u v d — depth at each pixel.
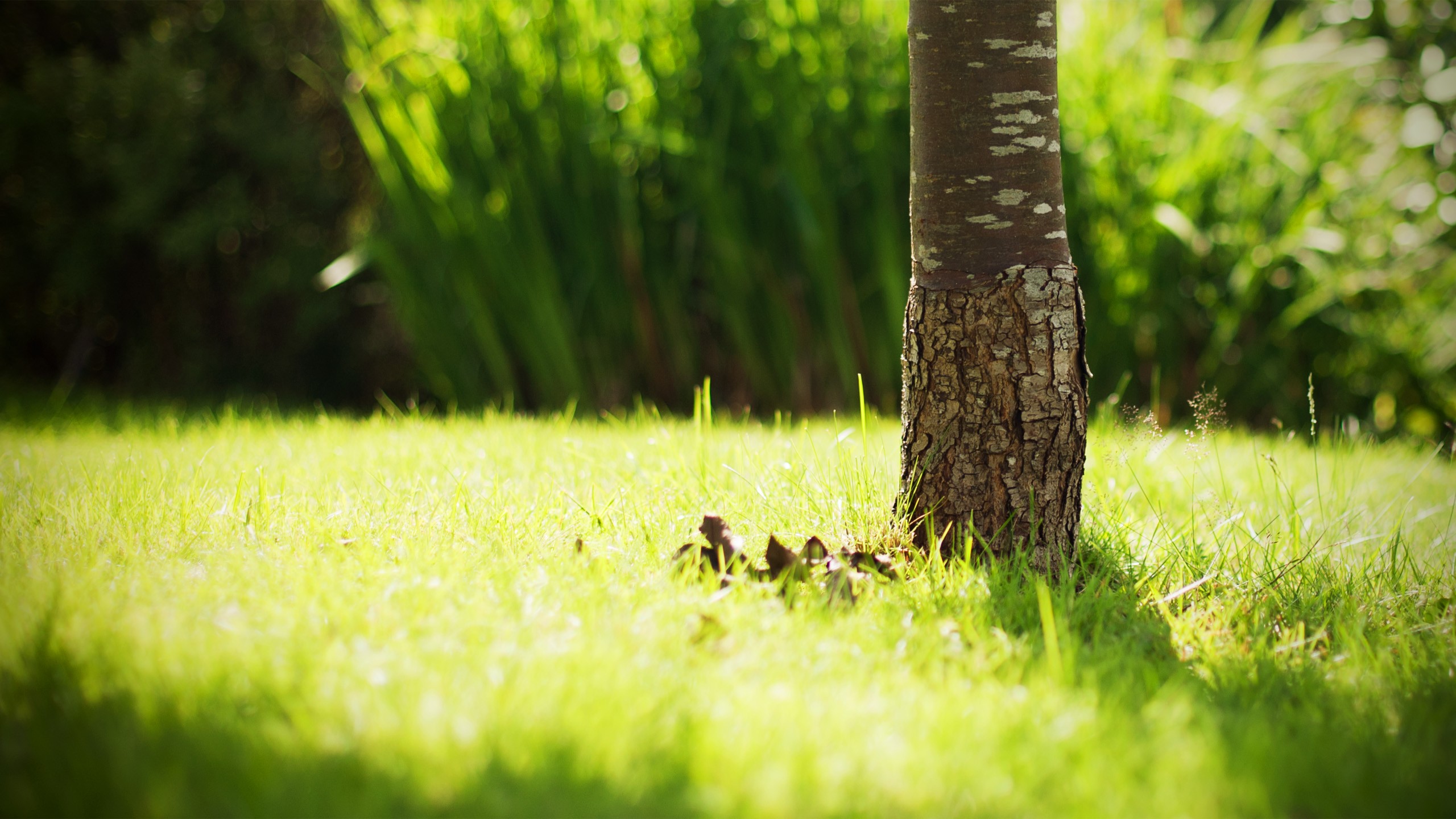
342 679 1.90
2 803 1.47
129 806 1.45
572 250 8.13
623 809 1.48
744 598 2.53
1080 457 2.93
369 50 8.20
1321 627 2.64
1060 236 2.87
